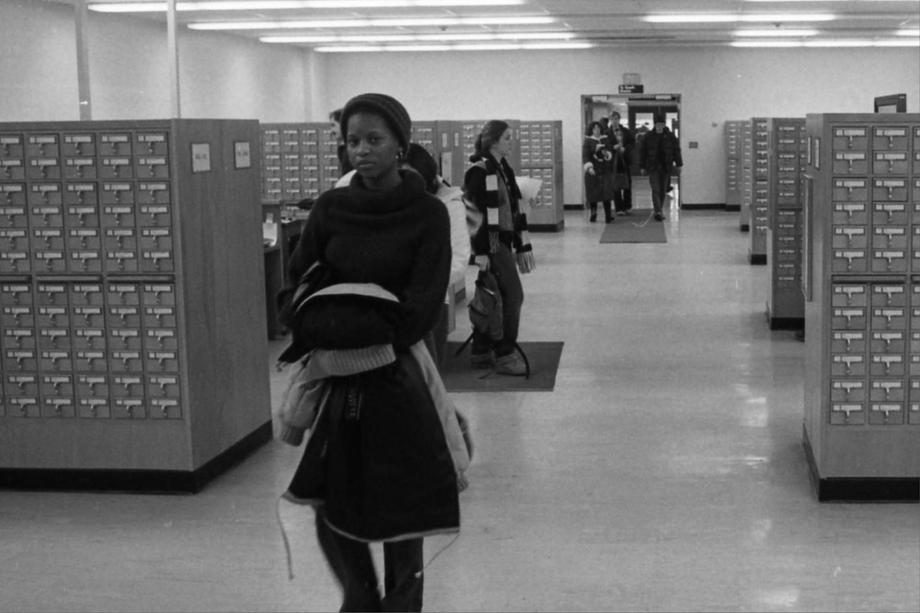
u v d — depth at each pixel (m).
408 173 3.06
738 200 23.03
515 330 7.51
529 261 7.55
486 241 7.27
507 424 6.25
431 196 3.05
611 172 20.25
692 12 16.14
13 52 12.67
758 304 10.51
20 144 4.97
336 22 16.86
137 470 5.08
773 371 7.57
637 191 28.00
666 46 22.45
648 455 5.59
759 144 13.32
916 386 4.76
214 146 5.27
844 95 22.84
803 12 16.16
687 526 4.54
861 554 4.21
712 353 8.22
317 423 3.05
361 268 2.99
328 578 4.06
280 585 3.99
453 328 9.38
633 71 23.33
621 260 14.25
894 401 4.76
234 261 5.50
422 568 3.22
